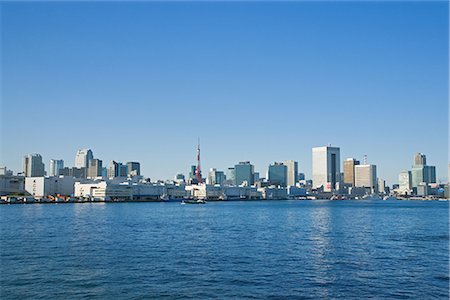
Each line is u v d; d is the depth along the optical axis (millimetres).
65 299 57656
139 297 58625
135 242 110688
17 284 64688
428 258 88188
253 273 72688
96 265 78500
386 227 163375
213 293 60531
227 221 192250
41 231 137750
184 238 120500
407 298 59125
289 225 170500
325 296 59688
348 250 98500
